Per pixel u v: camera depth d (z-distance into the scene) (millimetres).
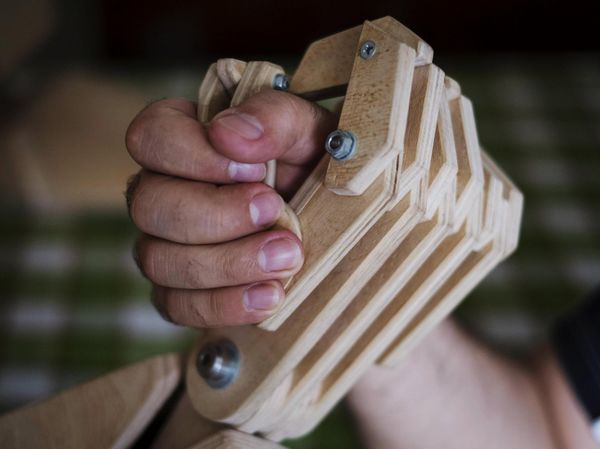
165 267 395
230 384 441
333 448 985
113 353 1052
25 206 1202
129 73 1377
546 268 1202
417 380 716
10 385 1003
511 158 1355
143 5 1719
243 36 1801
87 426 483
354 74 375
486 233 446
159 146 386
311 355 437
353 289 395
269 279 373
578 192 1310
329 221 376
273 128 371
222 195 375
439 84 386
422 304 450
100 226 1199
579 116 1446
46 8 1372
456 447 735
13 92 1260
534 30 1805
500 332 1107
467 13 1775
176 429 478
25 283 1122
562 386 831
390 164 364
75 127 1235
